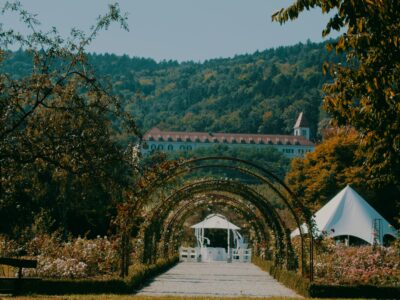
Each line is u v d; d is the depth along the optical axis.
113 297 12.67
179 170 19.11
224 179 23.73
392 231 26.98
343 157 45.22
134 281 16.02
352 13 7.88
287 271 18.78
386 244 31.14
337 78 9.63
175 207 27.58
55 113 14.23
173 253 32.81
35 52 14.17
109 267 17.08
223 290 16.56
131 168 15.75
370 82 9.00
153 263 23.64
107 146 14.44
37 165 15.27
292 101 191.62
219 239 41.88
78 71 14.41
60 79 14.12
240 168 18.36
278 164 135.38
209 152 147.12
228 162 94.31
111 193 16.31
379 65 9.06
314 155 47.25
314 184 45.53
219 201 31.11
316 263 17.16
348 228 26.61
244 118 192.38
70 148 13.95
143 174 17.03
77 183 17.59
